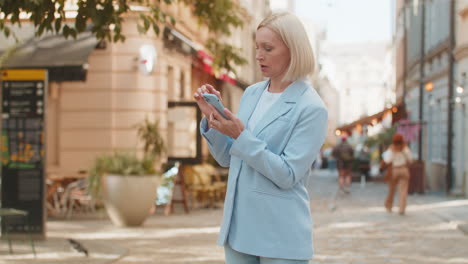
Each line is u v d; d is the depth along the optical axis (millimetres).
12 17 6059
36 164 9047
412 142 30156
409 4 32625
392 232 10562
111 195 11109
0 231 9250
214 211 14609
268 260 2646
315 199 18406
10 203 9055
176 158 14375
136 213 11094
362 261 7766
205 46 11992
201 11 10367
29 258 7496
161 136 14594
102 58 15500
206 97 2574
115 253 7984
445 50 21891
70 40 13344
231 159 2771
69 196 13055
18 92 9117
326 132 2703
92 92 15523
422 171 20906
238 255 2758
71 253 7898
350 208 15352
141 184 11055
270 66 2703
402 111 23016
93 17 6016
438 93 23609
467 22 19156
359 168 29984
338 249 8719
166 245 8977
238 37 29656
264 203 2633
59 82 14117
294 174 2590
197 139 14461
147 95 15648
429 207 15367
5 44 13289
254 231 2646
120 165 11195
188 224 11719
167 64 16766
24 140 9078
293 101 2670
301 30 2668
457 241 9523
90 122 15539
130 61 15484
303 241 2660
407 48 33656
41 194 9023
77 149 15531
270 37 2670
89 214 13164
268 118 2689
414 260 7887
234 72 12031
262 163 2561
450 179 20641
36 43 13344
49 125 15633
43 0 5773
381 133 28453
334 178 32906
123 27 15352
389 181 13961
